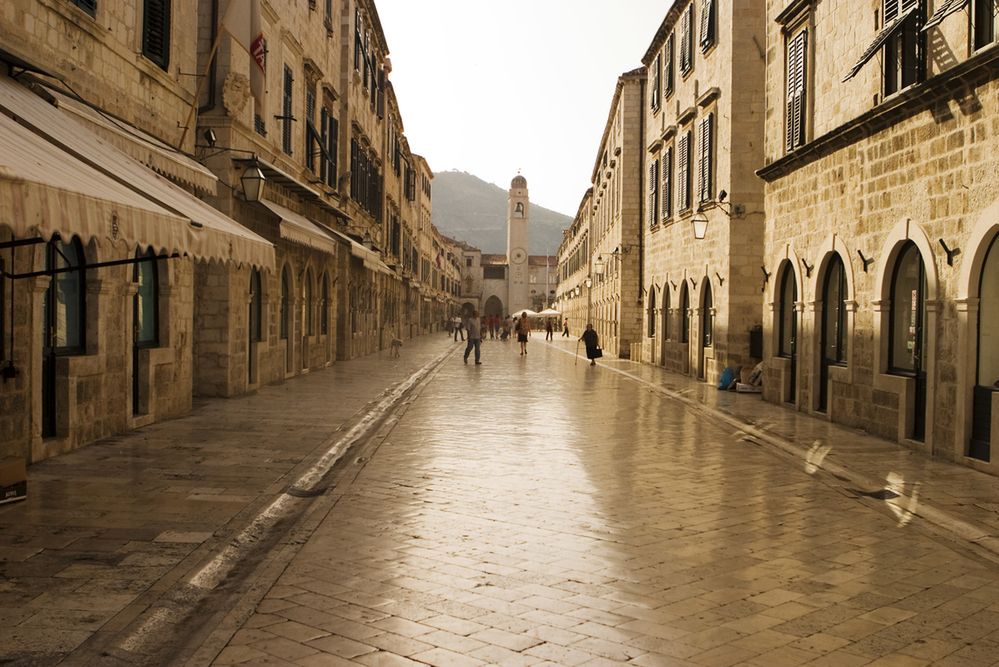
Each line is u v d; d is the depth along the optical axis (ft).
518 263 410.93
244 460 33.01
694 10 83.92
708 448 40.19
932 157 37.24
